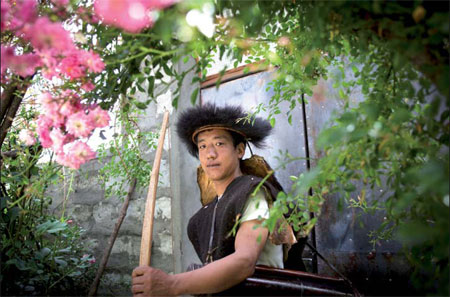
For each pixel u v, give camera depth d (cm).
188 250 257
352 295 138
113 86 125
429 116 77
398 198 92
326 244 213
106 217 291
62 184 318
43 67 104
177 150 268
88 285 247
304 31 117
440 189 66
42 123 110
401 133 83
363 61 112
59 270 212
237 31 105
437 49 79
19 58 101
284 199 102
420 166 96
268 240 142
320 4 89
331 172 93
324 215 215
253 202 133
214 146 155
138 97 281
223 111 154
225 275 117
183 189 265
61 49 99
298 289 129
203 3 87
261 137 166
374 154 90
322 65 139
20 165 156
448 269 79
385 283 193
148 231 164
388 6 80
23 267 171
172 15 87
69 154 108
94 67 104
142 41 106
